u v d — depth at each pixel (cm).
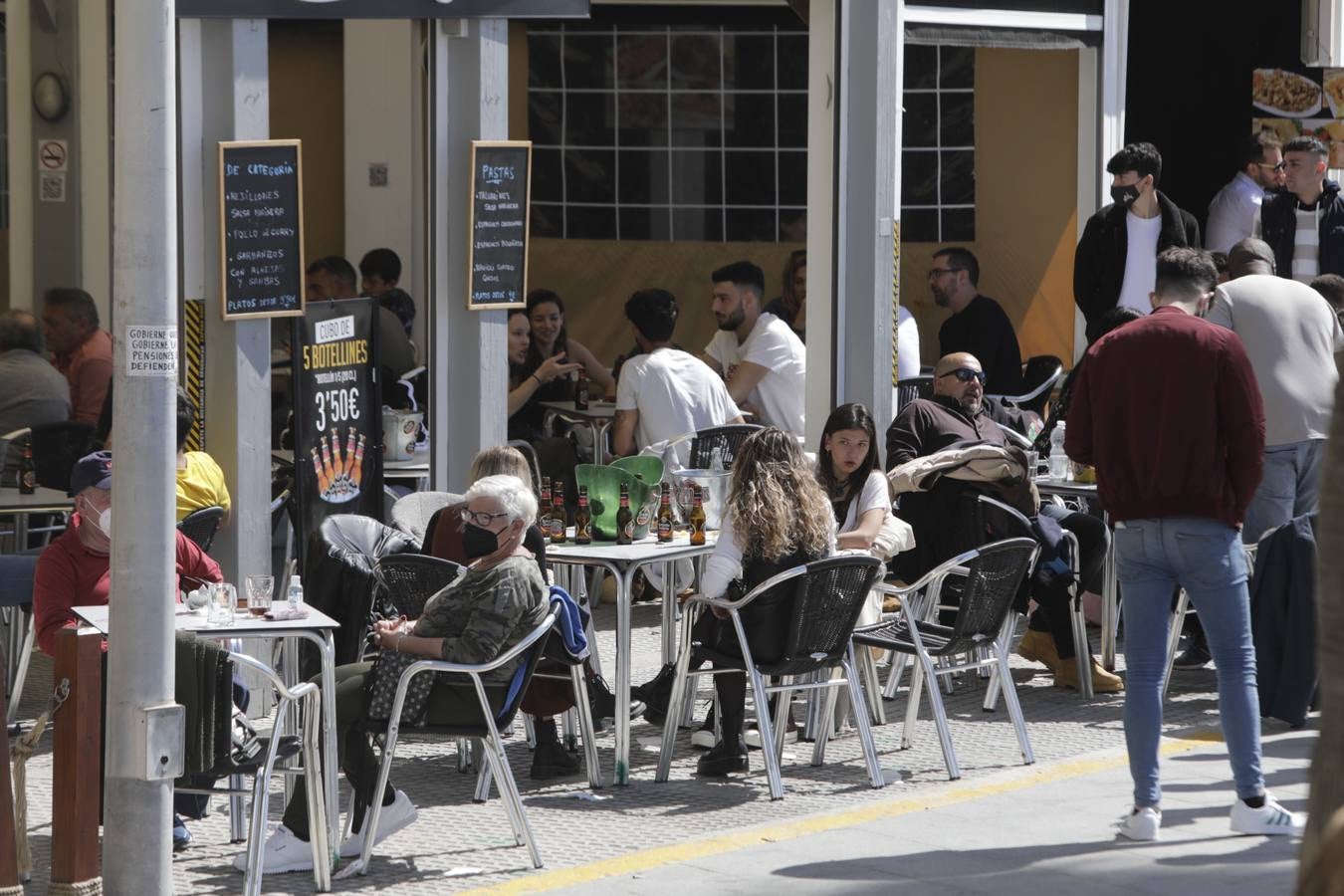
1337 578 752
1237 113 4019
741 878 1656
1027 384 3528
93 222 3572
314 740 1656
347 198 4484
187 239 2252
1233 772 1791
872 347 2962
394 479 2817
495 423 2542
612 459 3338
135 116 1475
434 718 1731
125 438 1491
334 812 1691
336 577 1952
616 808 1933
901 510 2438
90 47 3541
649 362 2947
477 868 1706
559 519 2211
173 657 1520
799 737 2269
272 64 4450
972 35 3117
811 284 3016
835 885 1630
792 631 1959
